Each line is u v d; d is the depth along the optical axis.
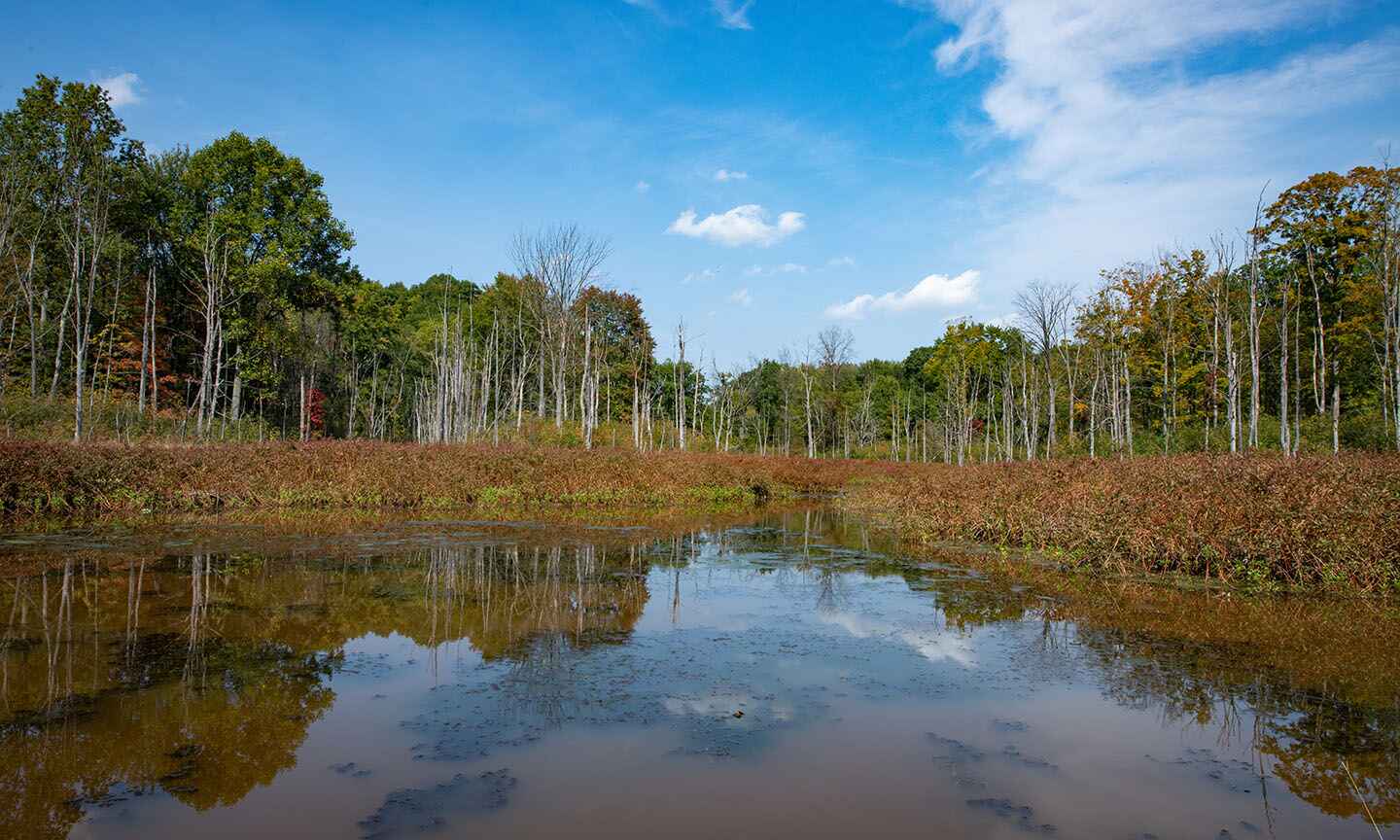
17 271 24.98
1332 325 28.78
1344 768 4.81
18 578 9.97
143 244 34.25
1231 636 7.88
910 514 17.78
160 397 35.62
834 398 52.53
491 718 5.46
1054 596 9.86
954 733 5.32
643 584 10.47
